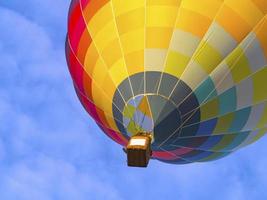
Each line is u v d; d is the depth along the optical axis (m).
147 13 28.88
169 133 28.69
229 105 29.36
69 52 31.19
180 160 31.95
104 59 29.23
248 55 29.02
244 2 29.06
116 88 28.83
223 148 31.45
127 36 28.89
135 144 27.20
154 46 28.53
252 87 29.50
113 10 29.39
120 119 29.06
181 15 28.73
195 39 28.59
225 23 28.80
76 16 30.67
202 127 29.41
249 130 31.30
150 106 28.25
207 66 28.58
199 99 28.62
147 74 28.41
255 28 29.03
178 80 28.33
